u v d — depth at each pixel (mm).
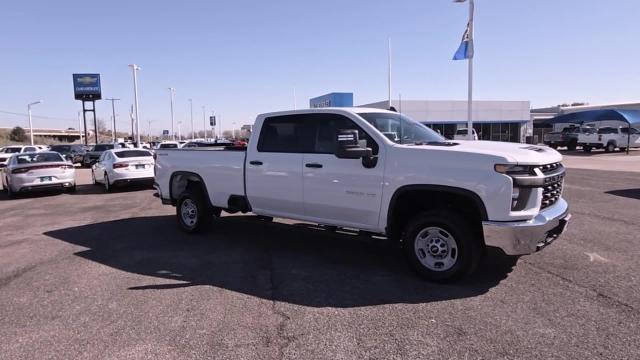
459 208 5246
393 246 6871
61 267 6070
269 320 4195
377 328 3975
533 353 3471
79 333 4000
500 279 5145
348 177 5652
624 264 5598
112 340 3848
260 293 4918
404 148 5246
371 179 5449
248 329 4012
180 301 4711
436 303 4512
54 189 15125
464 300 4562
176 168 8070
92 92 67625
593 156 30453
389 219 5367
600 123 42156
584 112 33094
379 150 5438
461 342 3674
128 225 9086
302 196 6176
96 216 10359
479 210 4730
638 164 22875
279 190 6434
